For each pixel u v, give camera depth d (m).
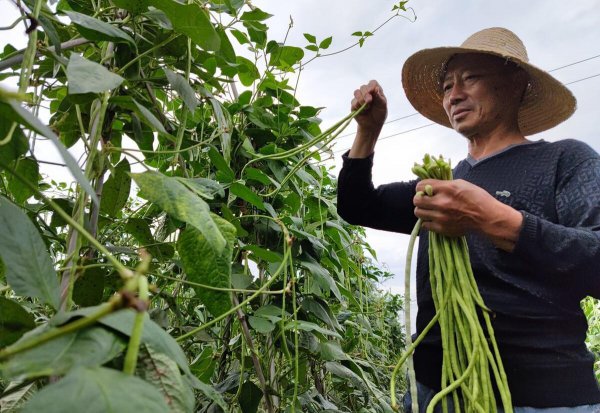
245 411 1.17
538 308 0.93
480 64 1.13
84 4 1.00
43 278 0.44
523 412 0.91
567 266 0.81
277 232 1.39
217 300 0.72
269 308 1.21
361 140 1.24
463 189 0.82
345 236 1.63
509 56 1.07
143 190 0.60
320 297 1.43
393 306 4.19
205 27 0.76
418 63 1.38
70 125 0.95
